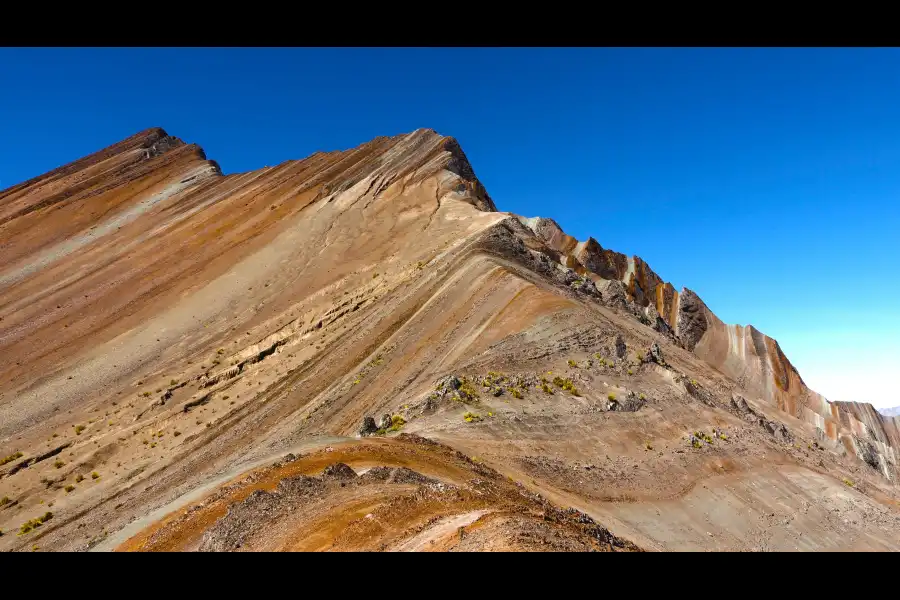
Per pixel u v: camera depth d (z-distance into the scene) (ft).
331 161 322.14
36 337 207.62
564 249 286.05
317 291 203.31
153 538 56.39
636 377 134.31
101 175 371.76
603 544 44.37
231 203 305.12
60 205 339.77
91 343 198.18
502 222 215.31
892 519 111.14
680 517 95.76
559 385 122.62
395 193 270.67
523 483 84.23
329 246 238.07
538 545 37.09
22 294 245.86
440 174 280.51
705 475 109.81
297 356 160.04
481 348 135.44
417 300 169.48
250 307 203.72
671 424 122.72
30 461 132.05
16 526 106.32
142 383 166.20
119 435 138.31
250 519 51.55
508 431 103.04
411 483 60.70
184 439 129.39
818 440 169.89
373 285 193.16
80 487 118.52
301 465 71.36
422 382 126.11
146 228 300.61
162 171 376.07
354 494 55.72
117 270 255.70
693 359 184.85
